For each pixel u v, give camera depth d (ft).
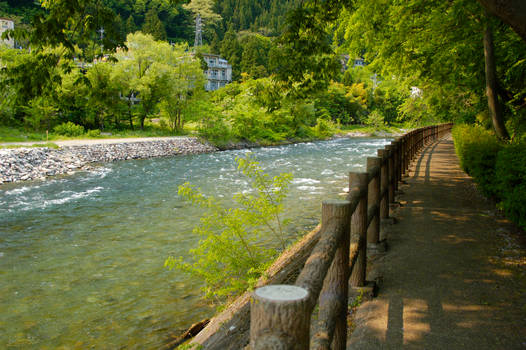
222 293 14.38
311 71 24.97
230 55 325.01
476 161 23.32
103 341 13.83
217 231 27.12
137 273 20.42
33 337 14.34
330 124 198.18
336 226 6.12
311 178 51.70
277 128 139.74
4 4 270.87
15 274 20.62
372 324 9.33
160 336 13.98
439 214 20.39
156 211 34.86
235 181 51.39
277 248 22.20
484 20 24.76
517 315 9.54
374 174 12.92
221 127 117.91
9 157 61.16
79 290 18.47
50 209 35.96
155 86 127.65
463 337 8.59
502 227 17.60
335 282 7.16
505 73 34.45
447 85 43.65
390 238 16.40
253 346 2.78
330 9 24.30
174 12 398.83
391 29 34.32
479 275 12.17
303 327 2.77
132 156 84.99
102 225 30.30
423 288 11.33
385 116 257.14
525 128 36.81
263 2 552.00
